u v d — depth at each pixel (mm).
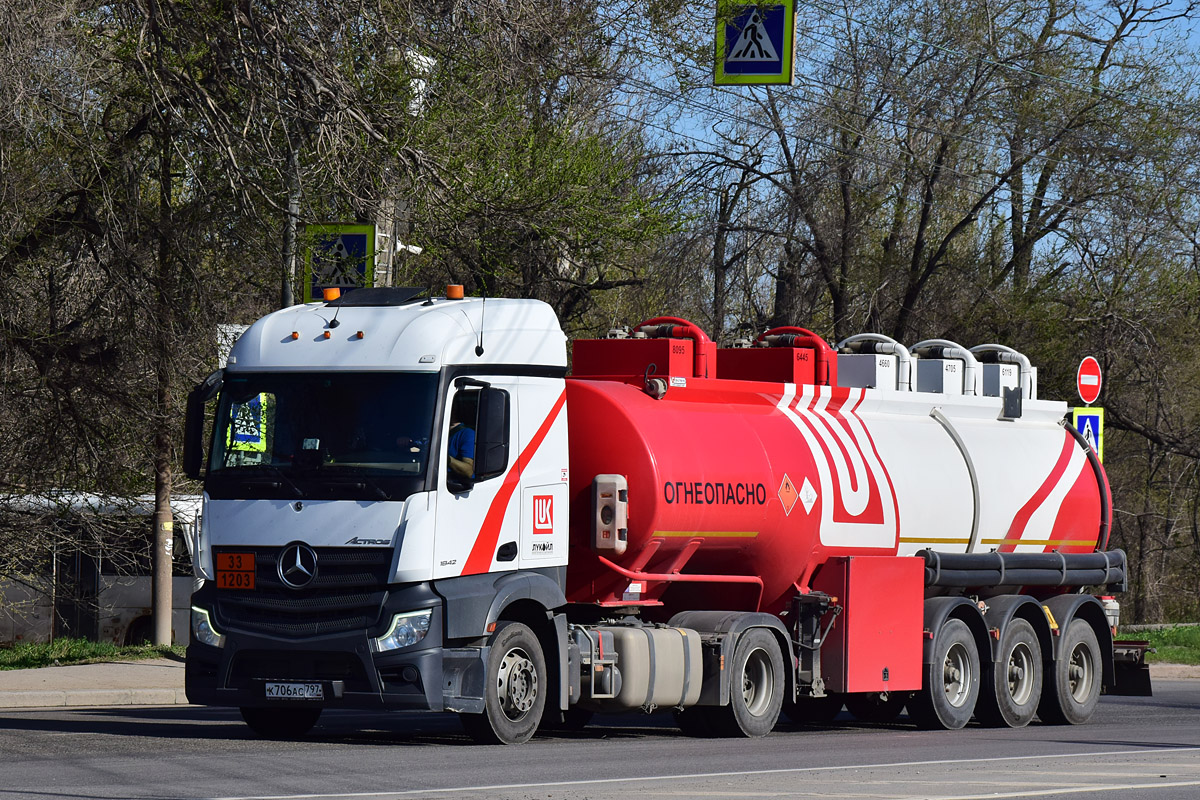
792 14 52750
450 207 51875
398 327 31125
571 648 33000
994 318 88750
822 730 40625
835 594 38500
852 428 40906
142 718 39250
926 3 87250
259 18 43562
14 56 40938
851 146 88750
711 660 35344
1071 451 47469
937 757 30953
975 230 93125
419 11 47062
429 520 29797
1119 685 46969
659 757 29797
